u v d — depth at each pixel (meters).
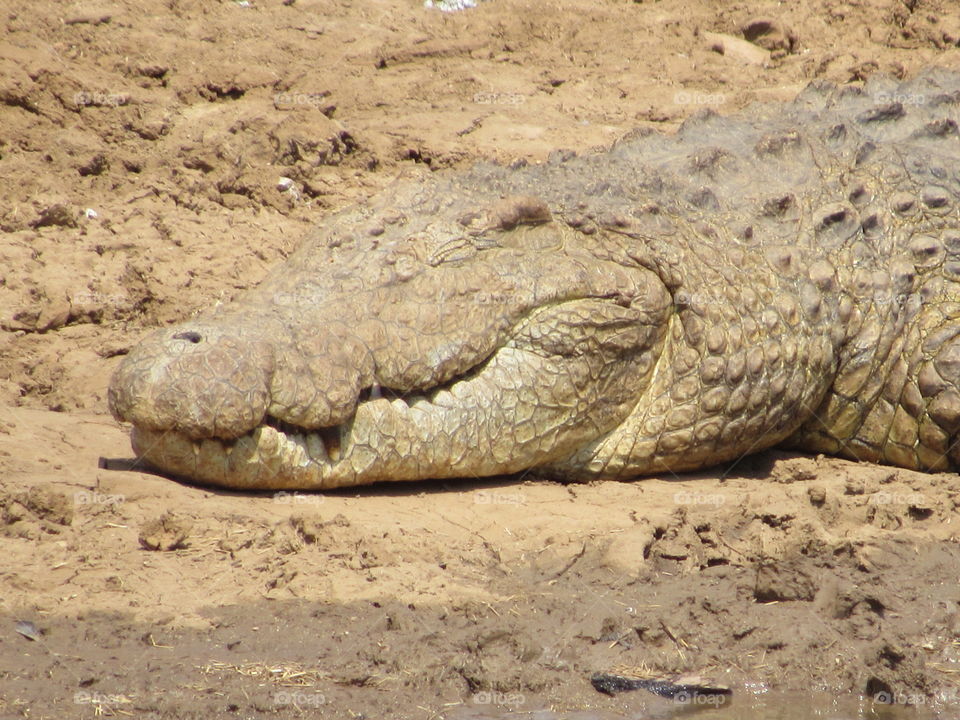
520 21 55.75
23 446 25.38
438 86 49.66
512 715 18.58
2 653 18.61
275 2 54.66
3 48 42.19
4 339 31.94
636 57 54.06
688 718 18.97
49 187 37.97
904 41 55.66
